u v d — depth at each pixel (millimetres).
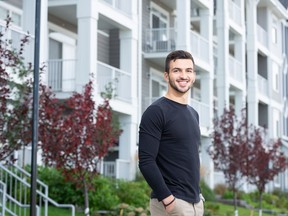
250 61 34344
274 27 39719
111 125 12430
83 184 12172
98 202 15117
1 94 10414
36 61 9141
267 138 35062
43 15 16547
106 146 12031
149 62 25656
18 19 19094
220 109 28469
